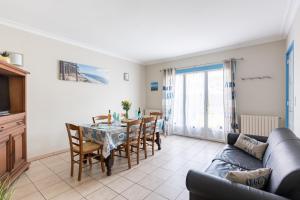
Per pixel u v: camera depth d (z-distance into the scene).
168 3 2.17
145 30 3.02
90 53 3.92
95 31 3.06
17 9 2.31
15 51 2.74
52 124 3.23
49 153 3.18
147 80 5.57
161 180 2.30
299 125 2.19
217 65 4.14
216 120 4.23
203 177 1.17
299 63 2.16
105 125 2.89
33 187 2.10
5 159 2.04
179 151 3.49
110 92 4.41
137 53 4.48
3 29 2.62
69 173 2.48
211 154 3.31
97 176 2.40
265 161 1.84
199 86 4.52
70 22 2.71
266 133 3.37
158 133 3.57
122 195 1.95
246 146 2.31
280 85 3.34
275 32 3.09
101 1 2.12
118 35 3.25
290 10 2.32
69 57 3.51
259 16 2.50
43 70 3.09
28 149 2.90
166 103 4.98
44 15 2.48
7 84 2.41
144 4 2.19
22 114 2.43
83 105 3.77
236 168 1.83
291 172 0.99
